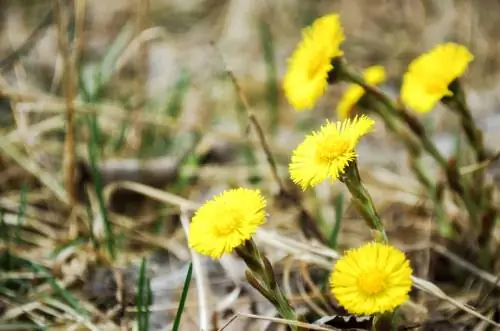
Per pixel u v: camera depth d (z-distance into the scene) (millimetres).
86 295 838
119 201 937
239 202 733
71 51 1014
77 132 1002
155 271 859
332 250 815
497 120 1132
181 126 979
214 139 1038
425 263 849
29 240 879
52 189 905
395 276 711
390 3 1573
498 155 814
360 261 715
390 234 886
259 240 863
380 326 734
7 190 931
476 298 821
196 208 874
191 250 829
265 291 745
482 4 1519
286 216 903
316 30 810
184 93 1122
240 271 844
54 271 846
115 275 843
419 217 893
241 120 1064
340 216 838
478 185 823
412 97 811
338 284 715
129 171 941
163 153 1005
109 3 1598
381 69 837
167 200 883
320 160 738
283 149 1007
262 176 952
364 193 746
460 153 936
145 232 905
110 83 1247
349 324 773
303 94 808
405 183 938
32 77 1223
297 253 820
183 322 821
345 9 1579
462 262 822
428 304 819
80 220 895
